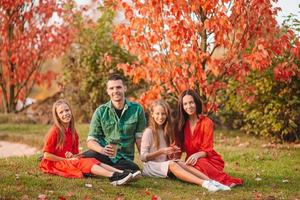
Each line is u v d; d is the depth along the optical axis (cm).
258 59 877
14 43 1619
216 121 1341
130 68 958
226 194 628
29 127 1400
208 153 703
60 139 713
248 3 893
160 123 720
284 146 1066
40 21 1630
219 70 905
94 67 1448
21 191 594
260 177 754
